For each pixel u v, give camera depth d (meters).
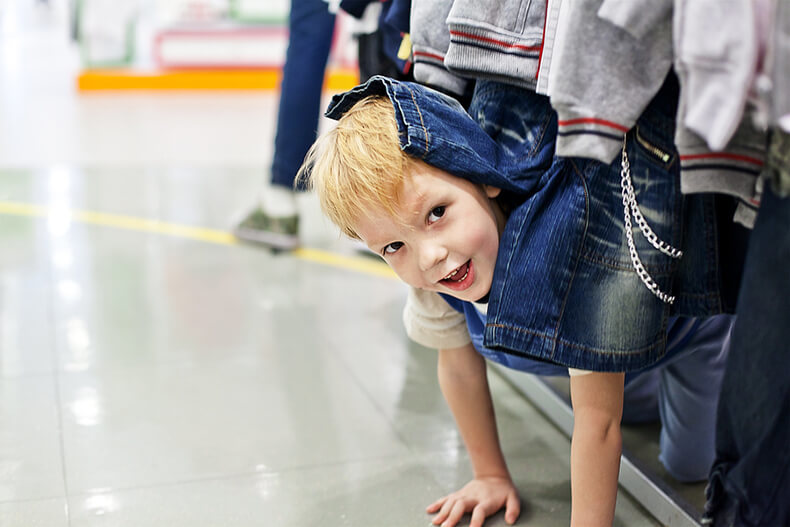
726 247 1.00
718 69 0.76
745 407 0.90
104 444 1.52
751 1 0.73
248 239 2.82
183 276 2.49
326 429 1.58
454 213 0.94
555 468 1.42
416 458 1.47
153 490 1.38
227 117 5.75
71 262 2.61
